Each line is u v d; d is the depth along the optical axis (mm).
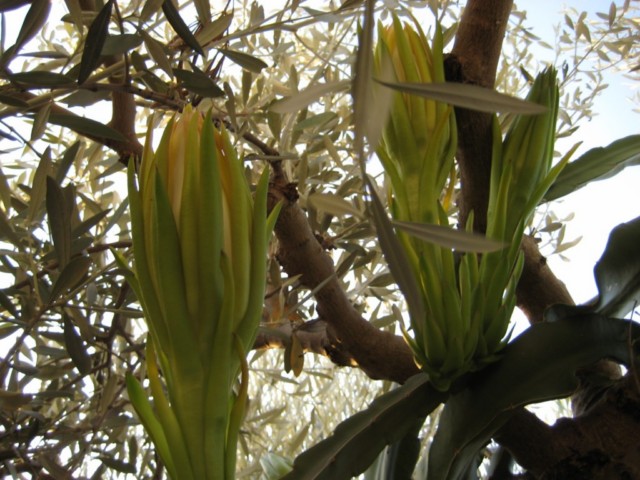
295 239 497
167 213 310
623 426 448
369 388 1091
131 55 515
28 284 580
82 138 885
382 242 220
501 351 446
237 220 325
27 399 510
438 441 436
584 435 449
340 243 724
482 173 476
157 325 323
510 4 479
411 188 413
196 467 318
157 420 336
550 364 430
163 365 330
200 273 314
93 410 750
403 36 406
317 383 1074
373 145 188
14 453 594
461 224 508
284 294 700
